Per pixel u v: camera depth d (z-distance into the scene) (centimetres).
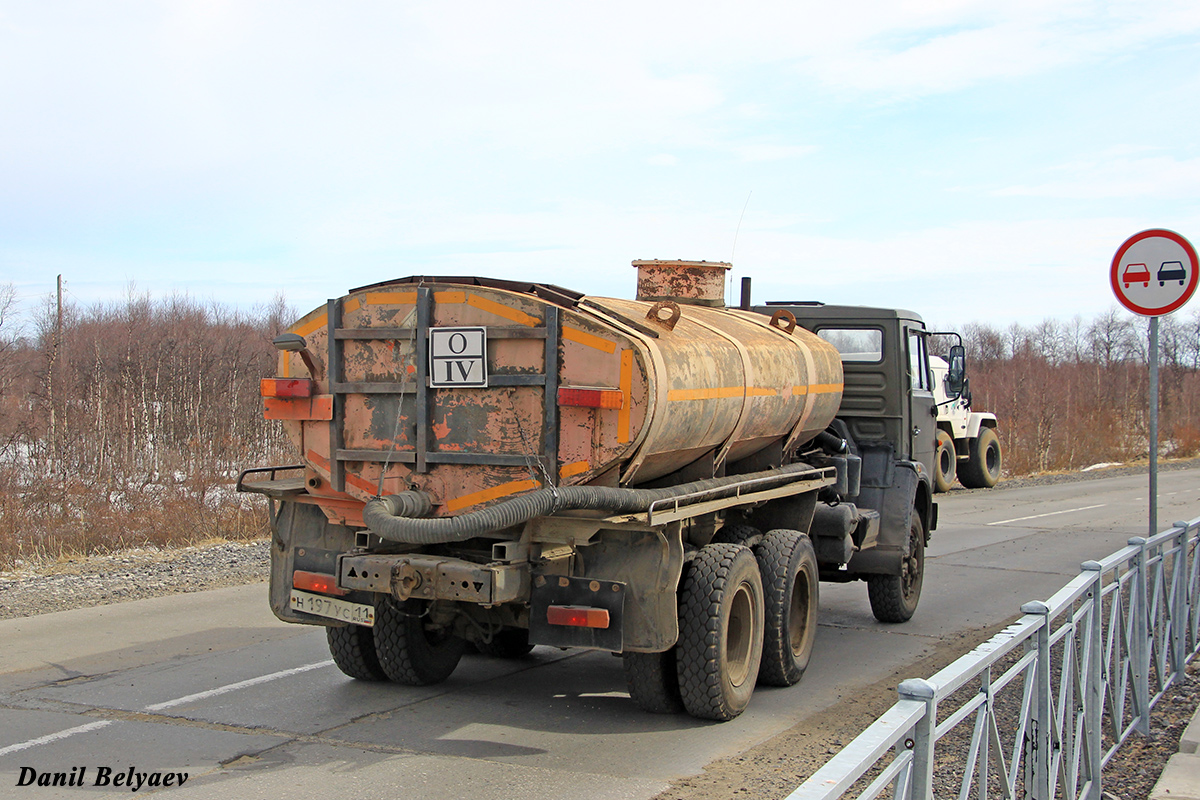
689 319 650
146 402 2370
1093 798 458
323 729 546
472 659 728
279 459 1847
